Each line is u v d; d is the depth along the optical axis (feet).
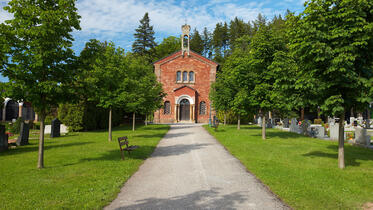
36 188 18.44
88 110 75.05
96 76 36.83
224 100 78.95
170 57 124.16
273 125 86.12
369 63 23.76
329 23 23.76
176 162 28.76
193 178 21.76
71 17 24.84
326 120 112.37
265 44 46.06
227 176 22.39
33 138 54.85
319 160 28.43
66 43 24.03
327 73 23.03
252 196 17.07
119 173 22.97
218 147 40.29
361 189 18.12
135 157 31.35
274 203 15.76
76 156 31.83
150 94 73.87
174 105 121.60
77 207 14.89
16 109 133.49
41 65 21.97
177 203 15.78
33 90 22.84
